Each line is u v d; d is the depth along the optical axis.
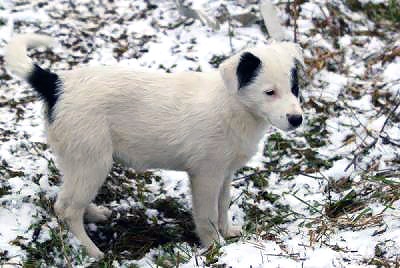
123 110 4.91
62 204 5.02
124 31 7.73
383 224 4.96
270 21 7.68
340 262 4.43
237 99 4.81
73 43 7.46
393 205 5.29
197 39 7.66
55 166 5.70
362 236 4.84
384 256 4.49
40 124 6.24
